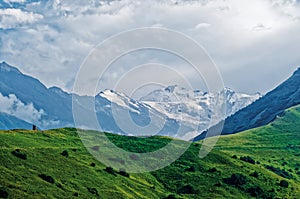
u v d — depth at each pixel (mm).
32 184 104625
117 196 117250
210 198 139875
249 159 195500
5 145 130125
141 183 136750
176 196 135125
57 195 103812
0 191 94250
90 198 109375
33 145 139500
